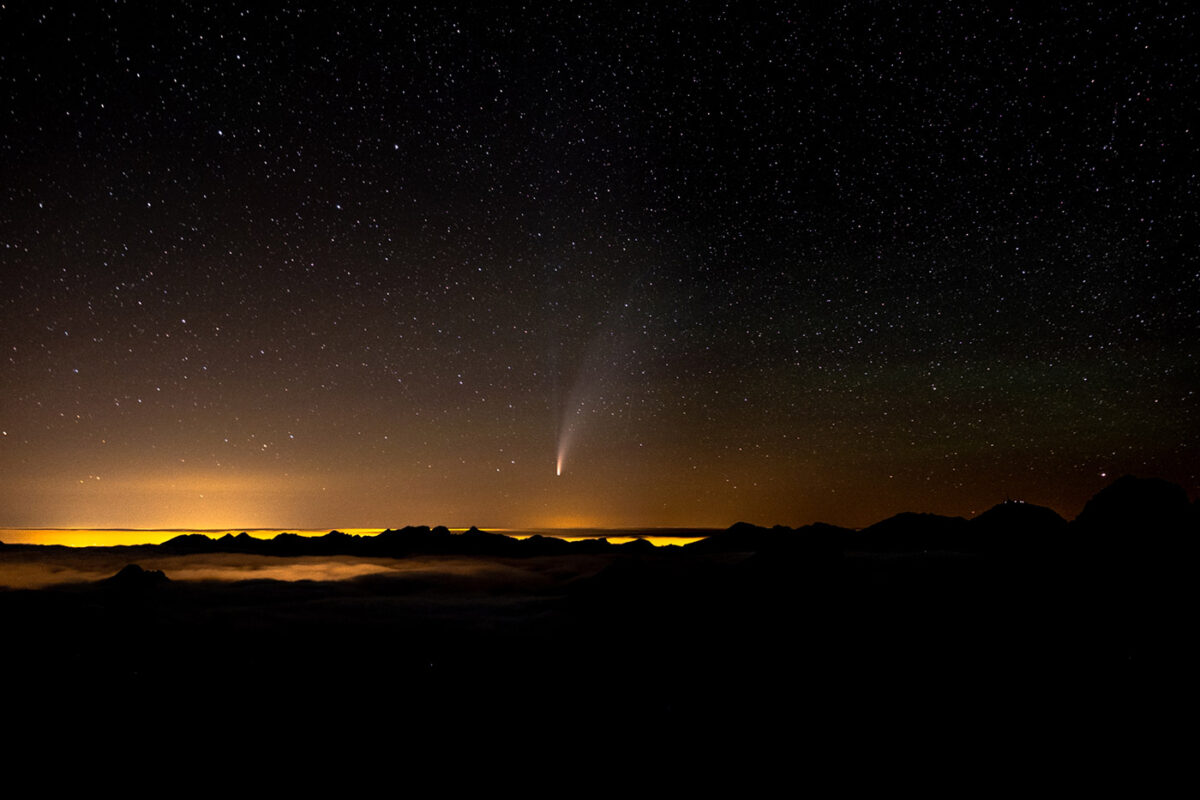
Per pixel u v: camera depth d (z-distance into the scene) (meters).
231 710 3.51
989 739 2.87
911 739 2.93
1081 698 3.09
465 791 2.63
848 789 2.58
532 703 3.57
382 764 2.86
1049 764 2.65
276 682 3.95
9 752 3.00
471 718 3.38
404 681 3.94
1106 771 2.58
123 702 3.61
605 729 3.20
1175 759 2.60
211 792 2.62
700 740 3.06
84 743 3.08
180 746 3.05
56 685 3.88
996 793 2.50
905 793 2.53
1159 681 3.12
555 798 2.56
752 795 2.55
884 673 3.60
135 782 2.70
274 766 2.86
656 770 2.78
